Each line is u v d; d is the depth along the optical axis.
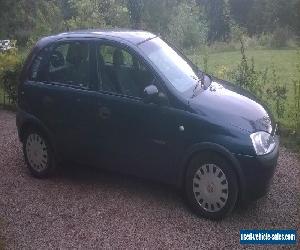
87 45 5.58
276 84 8.94
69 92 5.64
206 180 4.94
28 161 6.28
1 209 5.39
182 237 4.70
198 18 21.47
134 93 5.24
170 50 5.80
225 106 5.00
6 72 9.50
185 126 4.92
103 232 4.84
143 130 5.19
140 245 4.59
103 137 5.50
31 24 27.67
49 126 5.91
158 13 23.94
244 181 4.75
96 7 14.16
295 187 5.76
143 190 5.74
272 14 28.88
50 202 5.52
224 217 5.01
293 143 7.15
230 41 20.34
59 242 4.69
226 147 4.73
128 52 5.32
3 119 9.05
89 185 5.94
